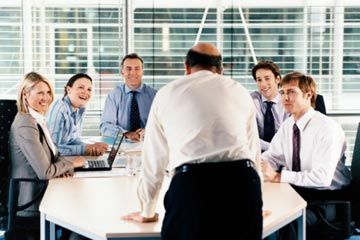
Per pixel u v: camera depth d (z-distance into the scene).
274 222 2.46
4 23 5.25
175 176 2.17
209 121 2.18
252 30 5.43
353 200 3.51
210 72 2.33
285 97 3.42
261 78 4.54
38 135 3.50
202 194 2.11
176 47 5.43
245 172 2.16
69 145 4.26
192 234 2.12
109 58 5.38
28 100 3.61
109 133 4.95
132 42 5.38
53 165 3.46
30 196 3.45
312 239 3.21
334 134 3.28
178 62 5.44
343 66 5.46
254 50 5.44
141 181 2.36
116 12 5.33
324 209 3.24
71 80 4.42
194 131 2.18
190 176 2.13
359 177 3.50
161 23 5.38
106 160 3.95
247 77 5.44
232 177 2.14
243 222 2.13
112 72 5.39
